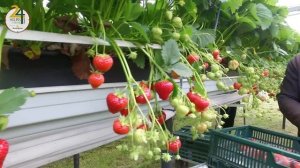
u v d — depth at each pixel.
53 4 0.44
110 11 0.47
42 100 0.38
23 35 0.33
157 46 0.47
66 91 0.41
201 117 0.41
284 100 0.91
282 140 0.89
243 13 0.81
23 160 0.36
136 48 0.47
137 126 0.33
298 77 0.90
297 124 0.86
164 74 0.41
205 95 0.42
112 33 0.47
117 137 0.51
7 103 0.25
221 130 0.84
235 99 0.95
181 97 0.39
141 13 0.53
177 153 0.39
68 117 0.42
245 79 0.73
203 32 0.59
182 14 0.60
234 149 0.75
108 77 0.47
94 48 0.42
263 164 0.69
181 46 0.51
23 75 0.39
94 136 0.46
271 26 0.92
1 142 0.25
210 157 0.82
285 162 0.64
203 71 0.56
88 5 0.45
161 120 0.39
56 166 1.34
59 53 0.42
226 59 0.82
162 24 0.52
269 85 0.90
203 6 0.65
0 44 0.31
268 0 1.00
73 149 0.43
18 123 0.35
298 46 1.43
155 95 0.40
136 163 1.33
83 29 0.47
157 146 0.37
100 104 0.46
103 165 1.32
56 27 0.48
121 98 0.33
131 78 0.37
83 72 0.44
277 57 1.21
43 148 0.39
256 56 0.95
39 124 0.39
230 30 0.83
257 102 0.77
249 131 0.96
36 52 0.40
